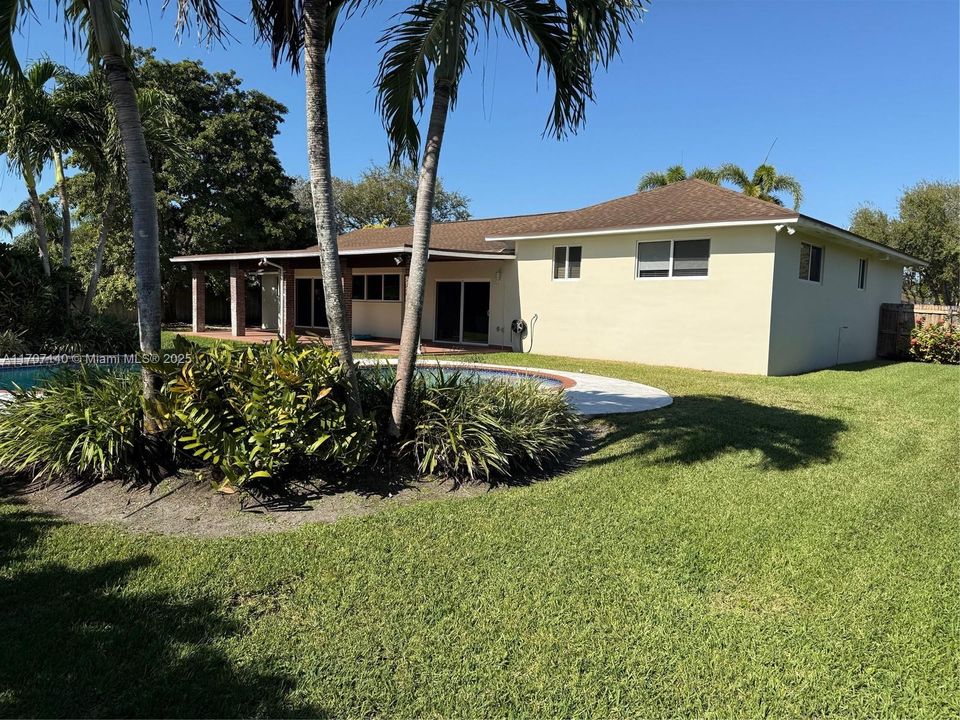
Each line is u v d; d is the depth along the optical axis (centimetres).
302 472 501
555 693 252
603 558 379
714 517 450
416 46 628
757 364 1275
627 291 1470
